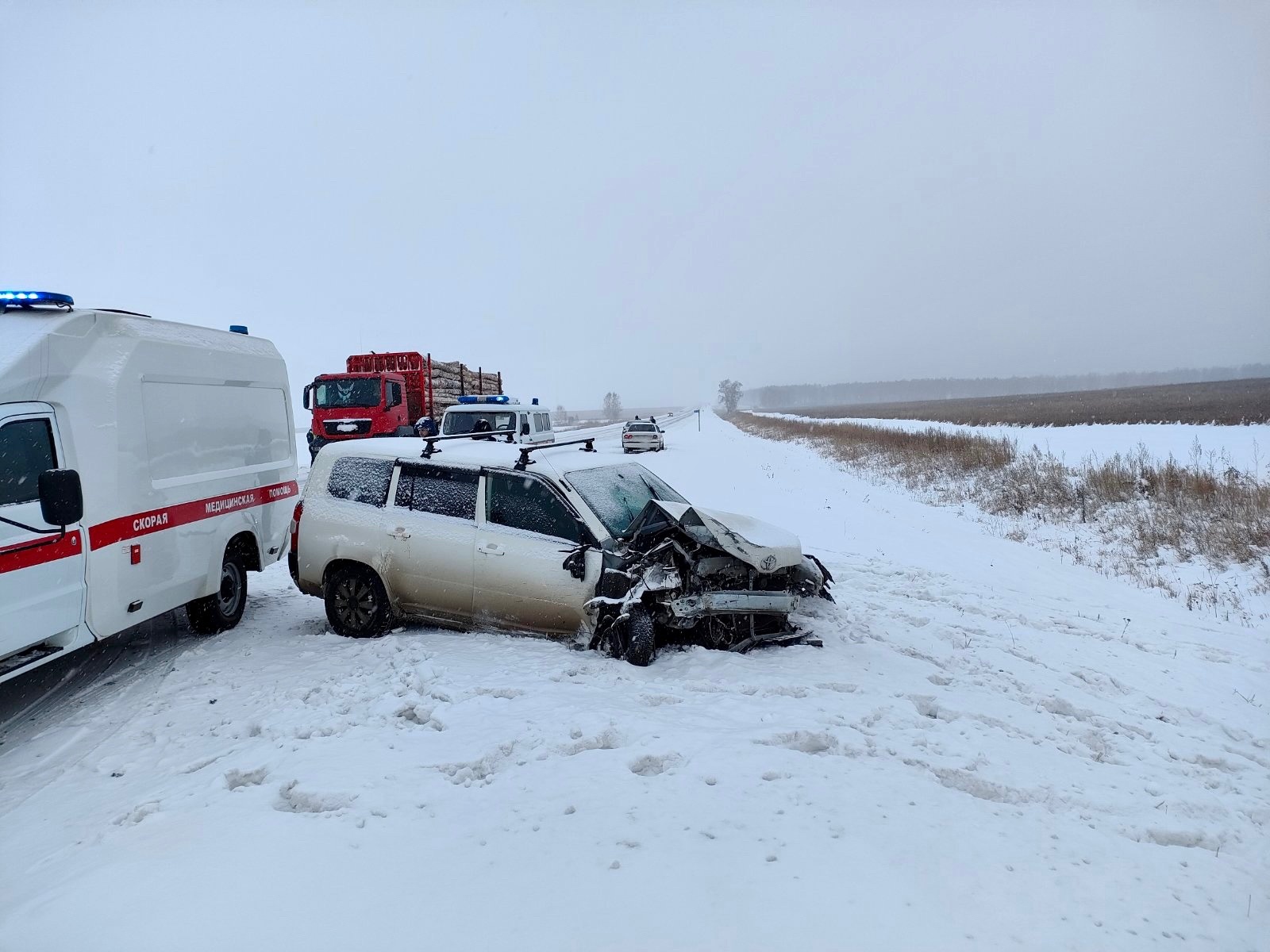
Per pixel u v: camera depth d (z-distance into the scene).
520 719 4.90
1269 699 6.47
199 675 6.11
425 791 4.00
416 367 22.67
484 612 6.77
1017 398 105.94
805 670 6.04
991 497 19.09
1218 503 14.94
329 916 3.02
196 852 3.45
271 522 8.40
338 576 7.22
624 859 3.39
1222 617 9.69
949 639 7.42
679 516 6.38
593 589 6.35
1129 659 7.39
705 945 2.86
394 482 7.23
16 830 3.95
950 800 4.05
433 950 2.84
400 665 6.04
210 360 7.34
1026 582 11.09
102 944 2.87
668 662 6.18
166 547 6.50
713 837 3.57
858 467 27.64
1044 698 5.94
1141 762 4.99
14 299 5.50
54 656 5.40
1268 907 3.35
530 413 18.36
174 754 4.72
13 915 3.09
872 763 4.44
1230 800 4.50
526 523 6.68
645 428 34.00
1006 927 3.05
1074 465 21.41
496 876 3.28
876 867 3.37
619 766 4.27
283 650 6.77
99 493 5.77
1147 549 13.29
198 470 7.07
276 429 8.66
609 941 2.88
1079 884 3.40
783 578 6.84
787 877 3.28
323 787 4.01
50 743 5.05
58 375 5.49
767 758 4.37
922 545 13.45
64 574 5.42
